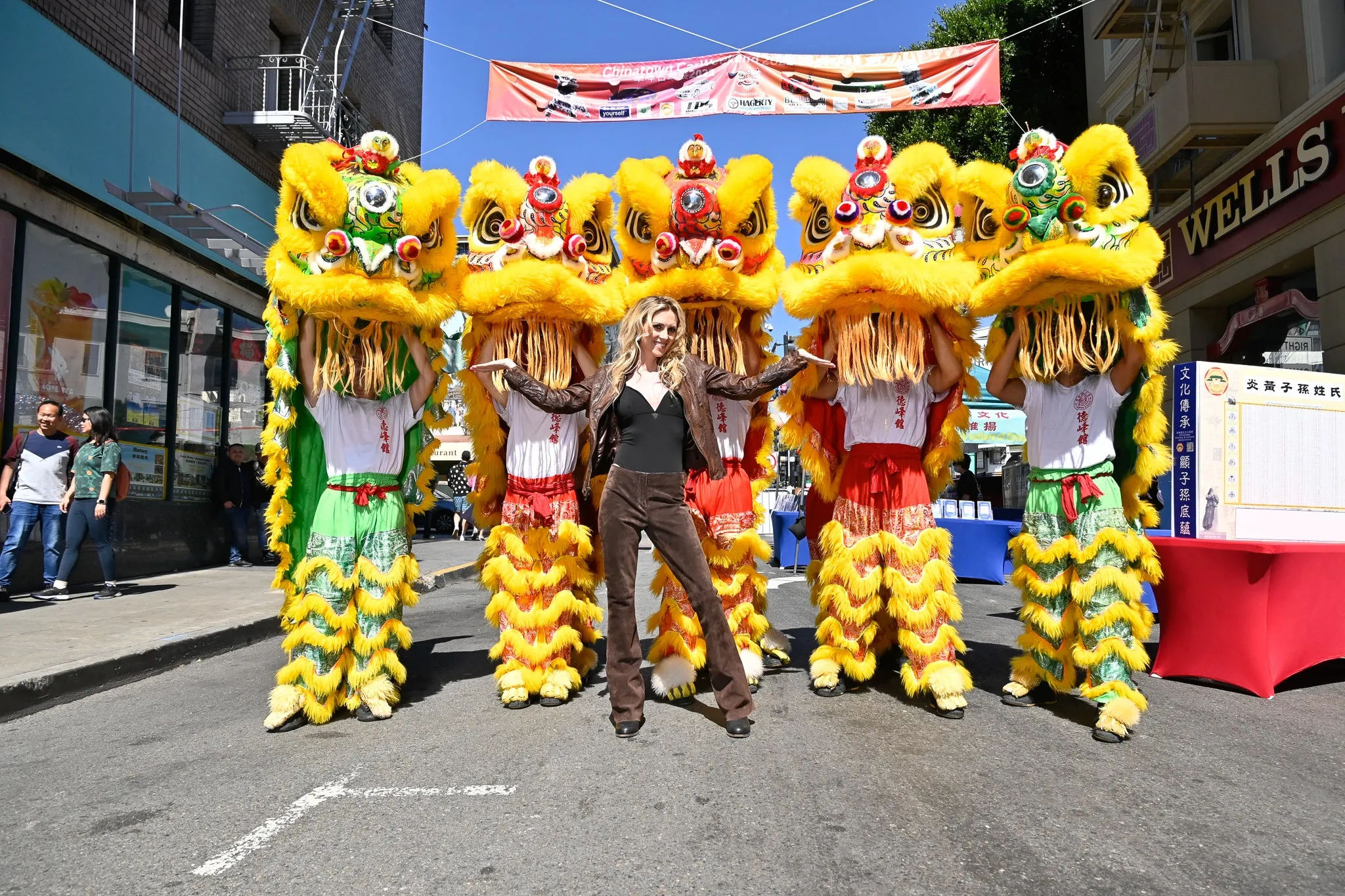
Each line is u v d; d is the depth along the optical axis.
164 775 2.97
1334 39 9.34
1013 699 3.77
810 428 4.07
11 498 7.32
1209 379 4.59
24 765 3.15
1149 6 11.80
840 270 3.49
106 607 6.70
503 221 3.92
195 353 10.18
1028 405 3.69
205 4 10.87
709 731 3.37
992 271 3.60
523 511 3.88
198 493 10.26
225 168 10.95
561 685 3.80
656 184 3.87
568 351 3.90
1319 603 4.15
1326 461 4.82
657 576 4.12
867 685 4.13
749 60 8.37
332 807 2.60
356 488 3.69
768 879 2.07
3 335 7.14
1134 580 3.42
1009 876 2.09
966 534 8.70
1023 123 15.57
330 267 3.43
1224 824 2.43
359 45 15.22
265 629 6.17
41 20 7.50
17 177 7.27
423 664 4.93
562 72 8.38
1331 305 9.09
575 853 2.24
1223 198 10.91
